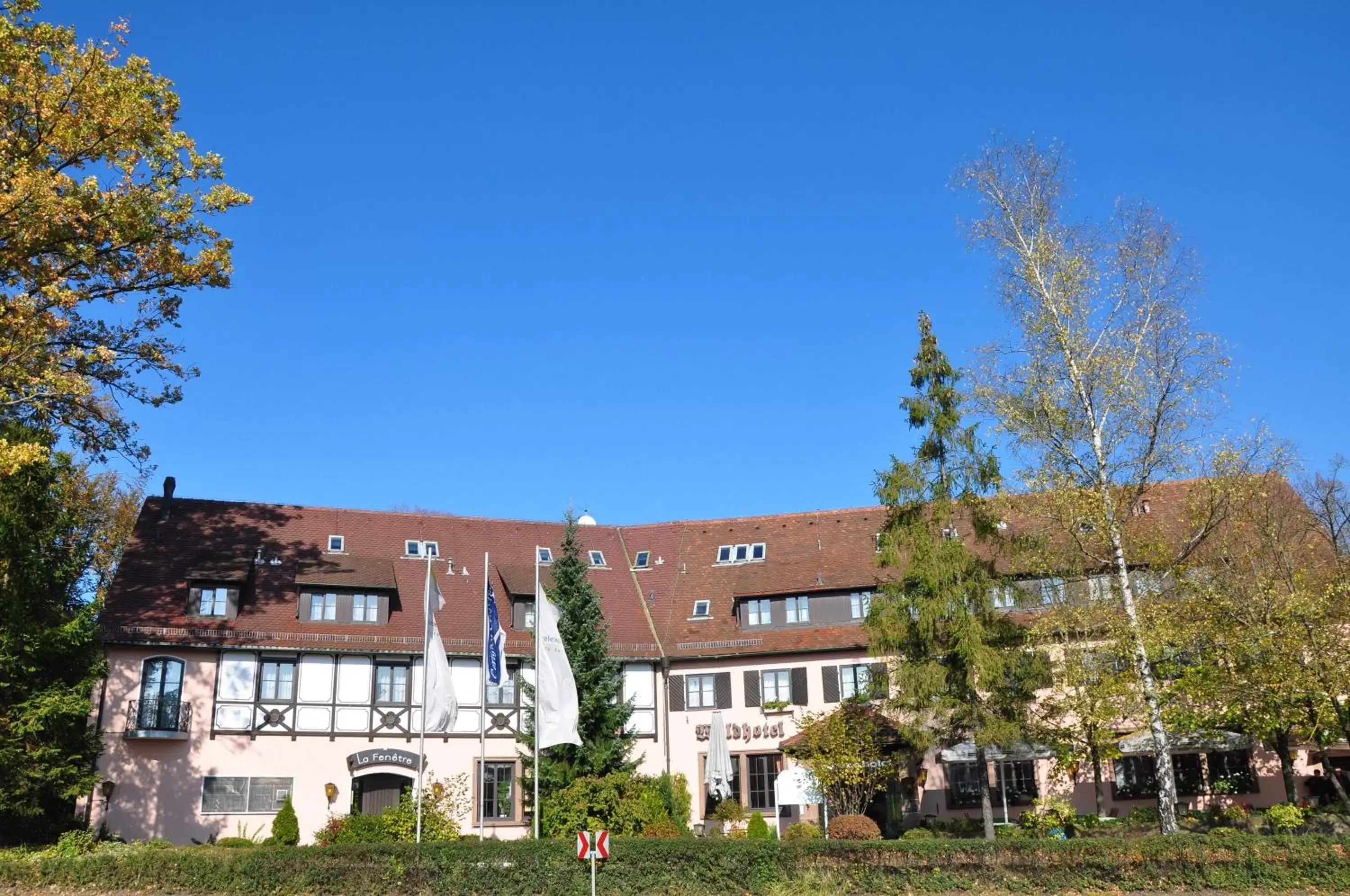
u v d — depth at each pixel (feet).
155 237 80.48
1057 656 81.35
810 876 65.92
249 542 115.14
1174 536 86.89
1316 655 68.33
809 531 130.93
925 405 89.30
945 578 84.94
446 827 86.84
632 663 118.32
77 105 75.41
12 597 83.66
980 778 97.50
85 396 80.12
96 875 70.13
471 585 120.37
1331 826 82.48
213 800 100.22
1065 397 77.97
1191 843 63.00
